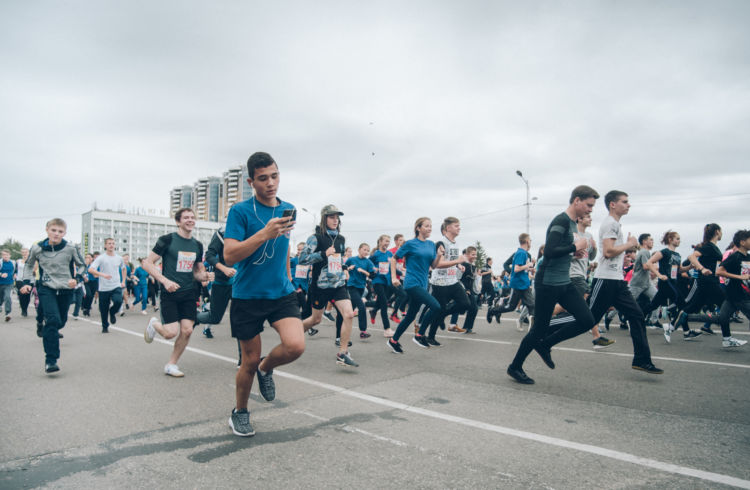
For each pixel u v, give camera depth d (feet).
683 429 11.12
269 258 10.19
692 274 31.35
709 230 23.82
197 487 8.14
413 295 21.42
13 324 35.12
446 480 8.39
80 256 18.65
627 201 16.97
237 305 10.20
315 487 8.13
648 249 28.60
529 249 31.35
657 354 21.30
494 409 12.76
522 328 32.48
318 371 17.81
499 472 8.72
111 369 18.16
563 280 15.16
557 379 16.42
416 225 22.04
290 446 10.01
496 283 65.05
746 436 10.65
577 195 15.14
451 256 24.67
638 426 11.35
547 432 10.91
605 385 15.52
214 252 18.07
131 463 9.13
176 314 16.97
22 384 15.67
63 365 18.97
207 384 15.67
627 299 16.48
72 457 9.45
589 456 9.48
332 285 18.49
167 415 12.20
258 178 10.07
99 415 12.18
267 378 11.38
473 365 19.06
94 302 65.31
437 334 29.63
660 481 8.37
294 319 10.41
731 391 14.67
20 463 9.15
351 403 13.32
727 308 22.67
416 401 13.55
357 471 8.77
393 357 21.07
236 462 9.17
